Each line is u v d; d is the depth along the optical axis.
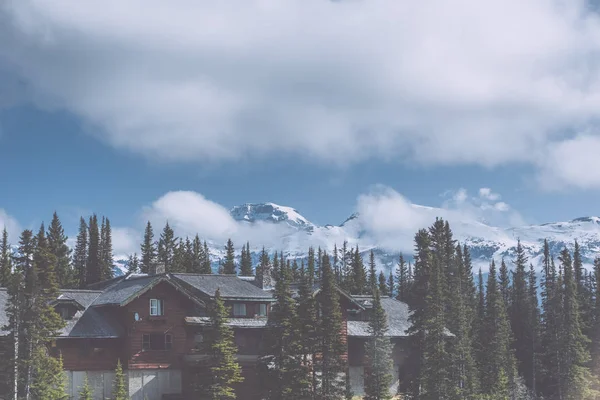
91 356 82.75
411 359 89.31
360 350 96.75
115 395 76.38
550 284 125.81
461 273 122.94
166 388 85.00
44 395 68.25
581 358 107.75
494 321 105.19
